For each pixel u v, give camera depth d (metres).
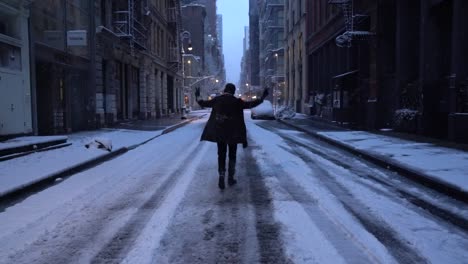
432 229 5.29
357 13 23.55
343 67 28.94
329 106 33.31
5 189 6.98
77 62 20.38
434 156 10.52
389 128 19.64
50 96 17.95
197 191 7.42
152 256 4.42
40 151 11.98
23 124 14.68
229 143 7.48
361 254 4.41
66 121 19.39
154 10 39.50
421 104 15.73
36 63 17.27
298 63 50.59
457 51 13.41
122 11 27.59
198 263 4.24
